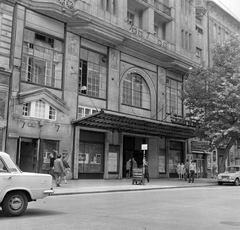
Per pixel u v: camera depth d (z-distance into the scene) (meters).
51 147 22.16
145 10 30.38
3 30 20.31
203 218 8.98
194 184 23.42
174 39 32.56
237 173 24.89
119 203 11.78
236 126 25.41
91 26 23.81
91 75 25.39
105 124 24.31
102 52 26.23
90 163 24.62
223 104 25.88
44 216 8.69
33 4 21.72
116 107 26.70
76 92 23.88
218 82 26.97
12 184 8.51
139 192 16.86
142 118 23.83
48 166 21.81
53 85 22.95
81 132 24.27
